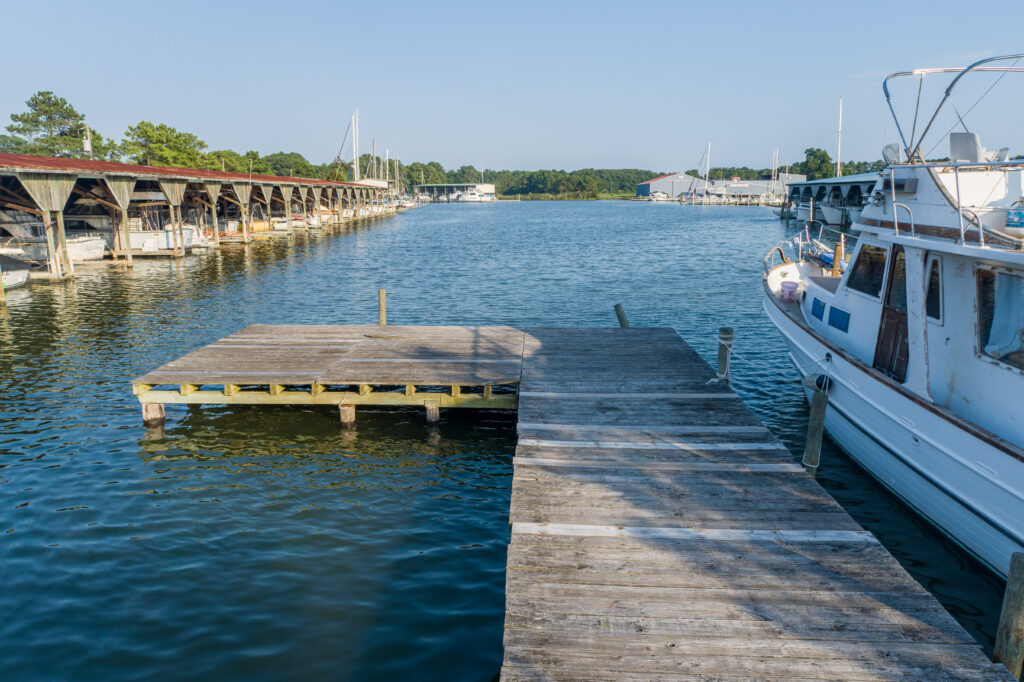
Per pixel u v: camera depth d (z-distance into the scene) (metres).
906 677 4.78
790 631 5.28
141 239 39.38
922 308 8.88
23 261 28.34
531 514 7.16
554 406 10.85
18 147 98.12
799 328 12.76
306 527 9.19
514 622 5.38
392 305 25.89
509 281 32.56
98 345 18.59
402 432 12.62
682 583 5.91
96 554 8.45
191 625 7.14
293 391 12.98
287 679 6.35
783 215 92.06
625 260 41.84
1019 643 4.98
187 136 94.00
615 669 4.86
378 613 7.37
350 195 92.31
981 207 8.62
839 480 10.70
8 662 6.57
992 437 7.46
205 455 11.54
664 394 11.45
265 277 32.56
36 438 12.14
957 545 8.55
